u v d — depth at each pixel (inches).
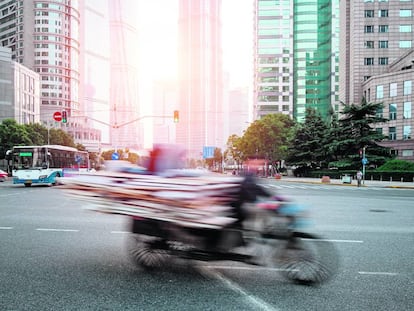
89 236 289.6
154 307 150.1
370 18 2556.6
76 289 170.2
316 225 357.4
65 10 4879.4
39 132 2327.8
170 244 200.8
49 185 1018.7
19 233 302.4
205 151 2748.5
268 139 2130.9
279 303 154.8
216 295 163.5
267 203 190.7
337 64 4232.3
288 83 4303.6
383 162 1612.9
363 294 165.8
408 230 331.3
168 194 191.3
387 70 2522.1
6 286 174.2
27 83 3496.6
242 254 186.9
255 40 4579.2
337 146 1750.7
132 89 4603.8
